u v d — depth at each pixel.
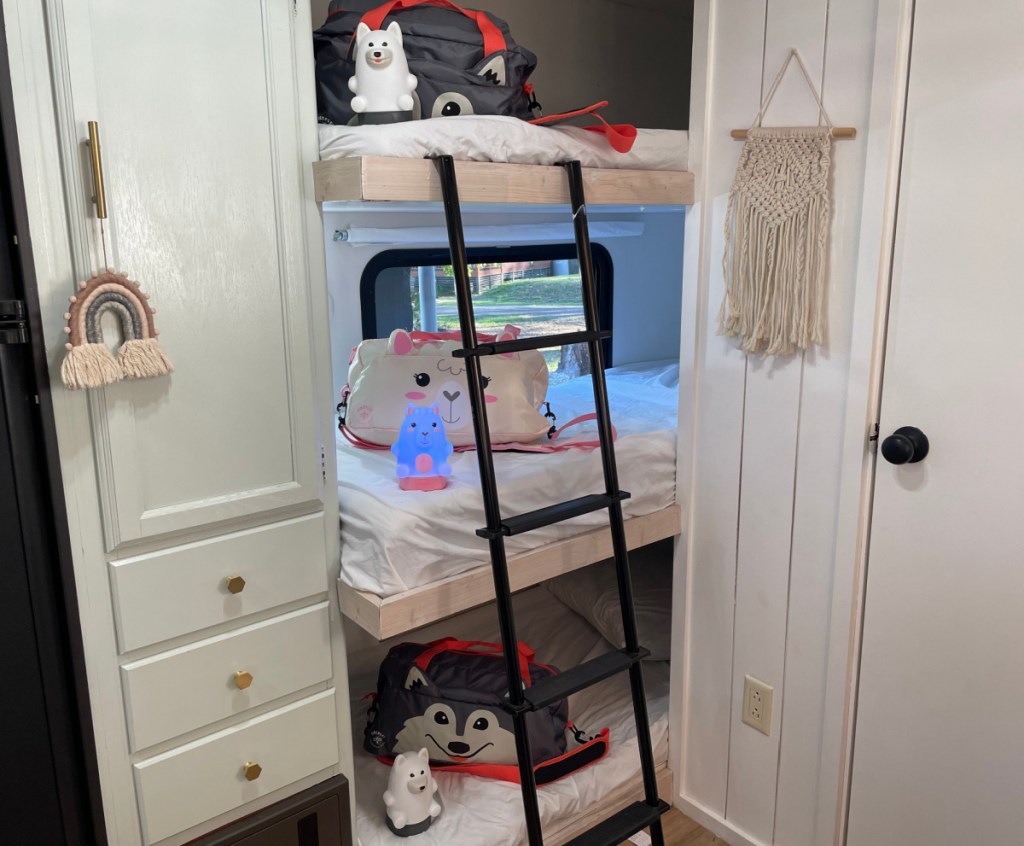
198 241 1.44
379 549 1.61
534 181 1.70
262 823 1.67
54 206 1.29
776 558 1.92
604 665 1.77
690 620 2.15
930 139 1.53
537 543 1.85
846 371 1.72
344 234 2.24
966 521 1.59
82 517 1.39
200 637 1.56
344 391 2.20
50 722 1.42
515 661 1.62
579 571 2.80
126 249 1.36
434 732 2.04
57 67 1.26
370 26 1.71
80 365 1.29
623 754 2.18
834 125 1.67
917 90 1.53
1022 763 1.58
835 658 1.83
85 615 1.42
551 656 2.53
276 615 1.65
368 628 1.63
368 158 1.45
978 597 1.59
